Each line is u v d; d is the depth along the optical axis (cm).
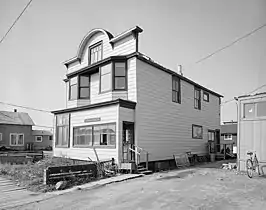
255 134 1266
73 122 1617
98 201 717
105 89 1480
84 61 1788
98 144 1391
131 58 1412
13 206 680
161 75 1584
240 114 1332
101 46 1664
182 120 1762
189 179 1088
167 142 1577
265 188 891
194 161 1847
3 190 873
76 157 1548
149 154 1415
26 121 3625
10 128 3431
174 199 734
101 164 1185
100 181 1023
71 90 1762
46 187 891
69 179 989
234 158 2306
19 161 1809
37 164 1488
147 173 1264
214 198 745
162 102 1569
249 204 677
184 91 1823
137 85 1377
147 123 1424
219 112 2386
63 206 670
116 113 1293
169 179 1091
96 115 1427
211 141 2162
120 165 1226
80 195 794
